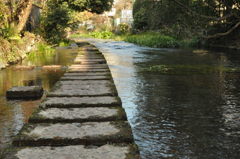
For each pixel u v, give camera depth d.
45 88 8.27
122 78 10.21
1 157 3.39
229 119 5.70
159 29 36.75
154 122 5.53
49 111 5.15
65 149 3.63
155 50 22.52
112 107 5.44
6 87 8.43
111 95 6.47
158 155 4.14
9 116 5.69
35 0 26.62
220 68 12.66
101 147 3.69
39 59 15.38
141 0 46.44
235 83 9.27
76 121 4.67
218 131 5.05
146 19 43.53
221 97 7.46
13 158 3.36
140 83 9.28
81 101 5.79
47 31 24.73
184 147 4.40
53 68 12.03
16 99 7.02
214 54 19.06
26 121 5.39
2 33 14.09
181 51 21.48
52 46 22.81
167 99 7.26
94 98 6.10
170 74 11.03
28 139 3.82
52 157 3.38
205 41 27.83
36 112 5.08
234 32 24.98
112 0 27.06
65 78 8.71
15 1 17.77
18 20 17.53
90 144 3.85
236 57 17.23
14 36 15.14
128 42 33.72
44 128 4.29
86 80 8.39
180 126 5.30
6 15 15.54
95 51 19.16
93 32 55.44
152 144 4.51
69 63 13.68
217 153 4.21
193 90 8.27
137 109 6.40
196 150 4.30
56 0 25.08
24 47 16.41
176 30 30.20
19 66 12.04
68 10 24.84
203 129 5.15
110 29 60.22
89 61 13.30
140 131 5.07
